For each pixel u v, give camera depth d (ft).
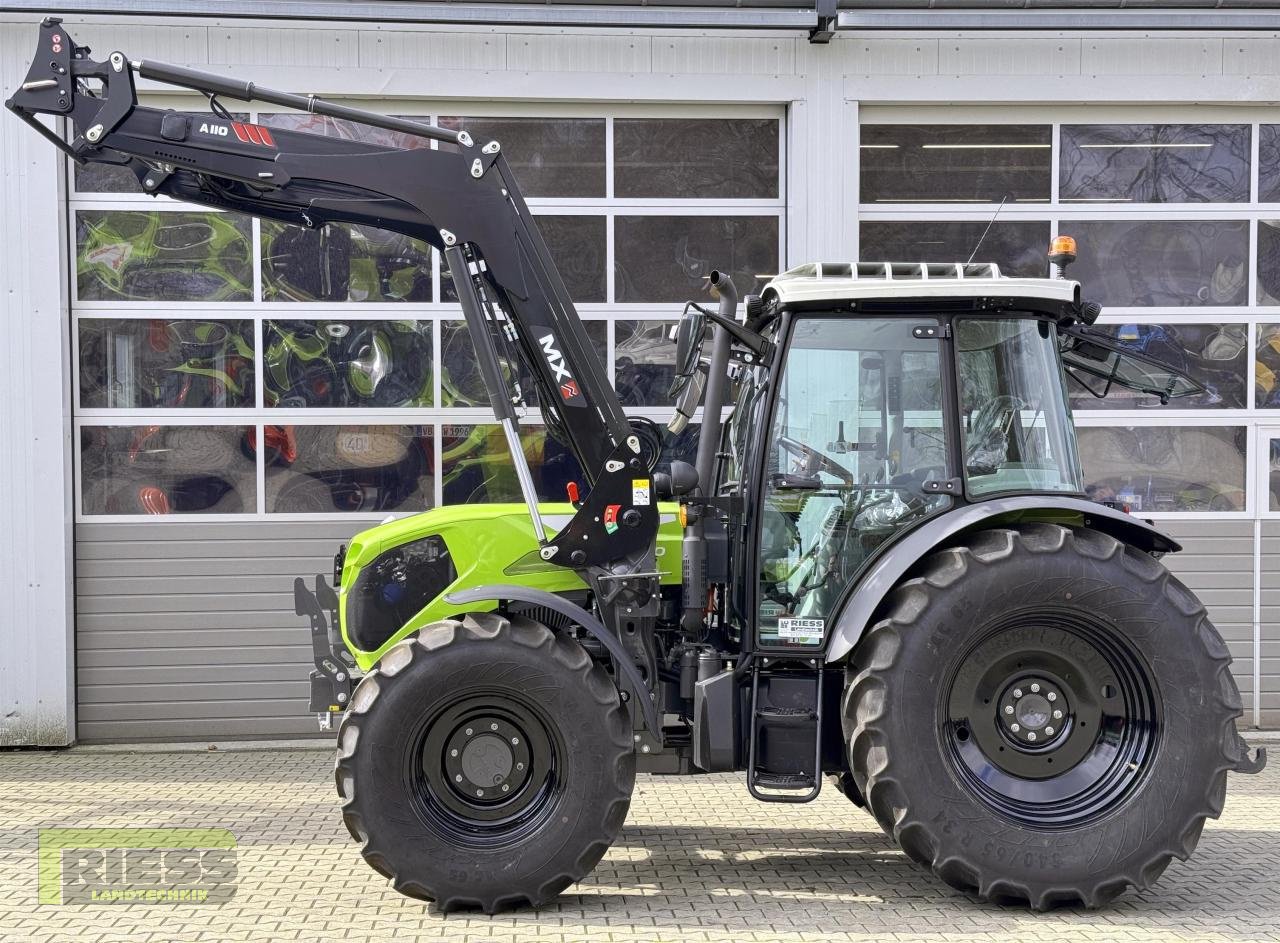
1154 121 24.95
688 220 24.88
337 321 24.21
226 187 15.64
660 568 15.57
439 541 15.56
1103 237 25.08
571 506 16.12
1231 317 25.09
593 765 13.85
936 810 13.69
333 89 23.70
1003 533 14.15
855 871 15.52
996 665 14.21
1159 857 13.76
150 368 23.91
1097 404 24.82
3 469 23.15
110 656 23.80
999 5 23.94
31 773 21.44
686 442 24.72
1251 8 24.20
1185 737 13.91
